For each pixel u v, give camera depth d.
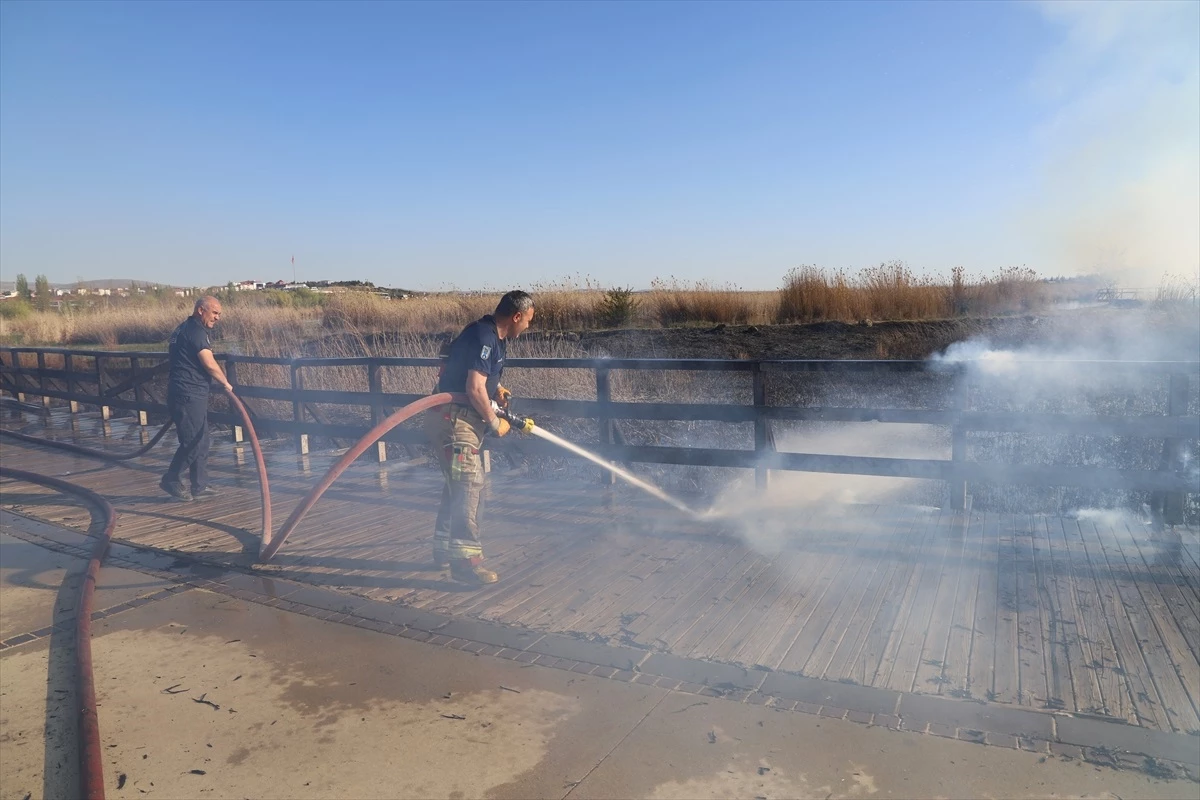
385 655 3.49
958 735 2.69
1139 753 2.55
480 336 4.20
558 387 9.27
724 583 4.16
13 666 3.53
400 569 4.59
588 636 3.58
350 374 10.04
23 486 7.08
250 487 6.86
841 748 2.64
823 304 16.88
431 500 6.18
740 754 2.64
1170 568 4.11
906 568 4.25
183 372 6.36
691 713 2.90
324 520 5.68
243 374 10.55
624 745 2.72
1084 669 3.10
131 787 2.60
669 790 2.47
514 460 7.36
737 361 5.56
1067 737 2.65
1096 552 4.38
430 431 4.36
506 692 3.12
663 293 18.44
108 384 11.17
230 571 4.66
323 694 3.17
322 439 8.83
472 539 4.30
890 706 2.88
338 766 2.68
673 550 4.72
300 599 4.18
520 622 3.78
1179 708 2.80
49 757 2.81
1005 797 2.37
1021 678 3.05
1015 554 4.39
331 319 19.36
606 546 4.85
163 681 3.33
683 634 3.56
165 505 6.30
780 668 3.21
